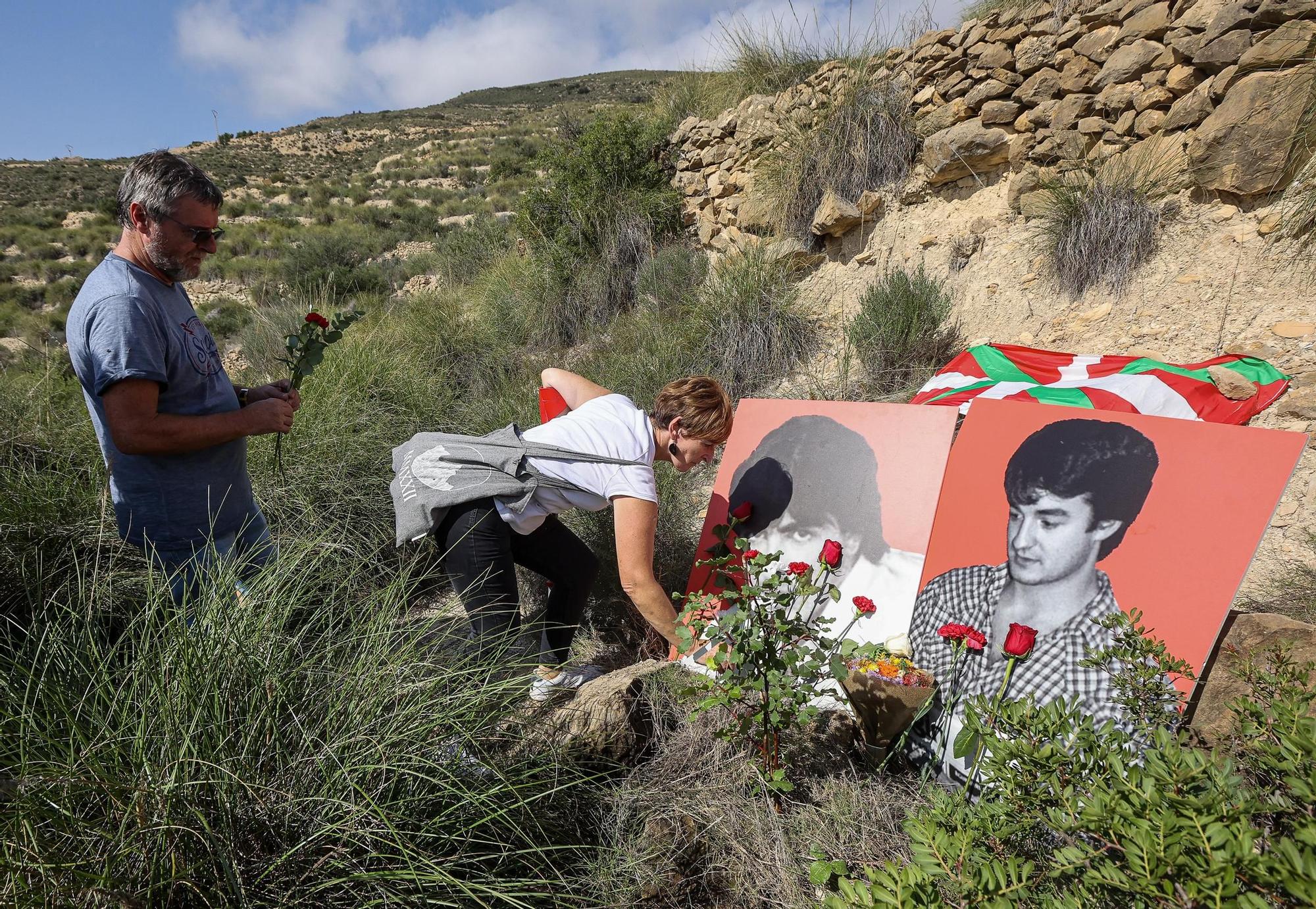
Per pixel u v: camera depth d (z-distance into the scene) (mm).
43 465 3189
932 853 1131
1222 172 3391
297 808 1457
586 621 2969
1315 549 2348
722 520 2684
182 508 2043
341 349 4695
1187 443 1821
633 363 5043
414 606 2926
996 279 4254
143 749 1373
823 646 1822
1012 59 4402
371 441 3877
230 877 1275
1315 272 3053
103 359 1800
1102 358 2623
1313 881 806
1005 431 2135
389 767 1522
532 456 2193
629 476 2135
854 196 5172
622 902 1597
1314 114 3080
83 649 1674
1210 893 867
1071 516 1926
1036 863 1262
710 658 1843
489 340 6570
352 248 18688
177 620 1636
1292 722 1139
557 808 1800
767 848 1698
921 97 4977
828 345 4809
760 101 5914
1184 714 1597
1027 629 1682
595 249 6898
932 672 1998
